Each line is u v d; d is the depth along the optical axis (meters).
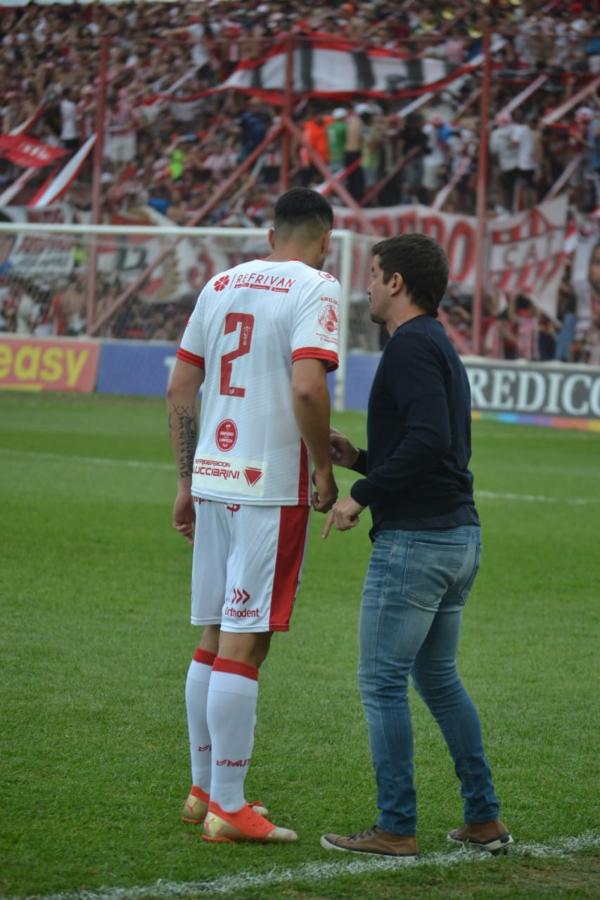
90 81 96.00
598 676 22.02
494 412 77.06
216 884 12.59
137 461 50.97
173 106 92.81
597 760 17.44
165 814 14.71
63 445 55.59
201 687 14.56
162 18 98.31
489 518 40.22
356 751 17.41
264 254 88.50
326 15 93.94
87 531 34.31
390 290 13.79
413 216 86.31
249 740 14.06
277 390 14.10
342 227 86.56
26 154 96.50
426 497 13.58
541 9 90.31
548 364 76.81
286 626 14.16
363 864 13.34
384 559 13.63
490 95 85.06
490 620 26.30
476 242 82.19
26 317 90.94
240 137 91.31
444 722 14.23
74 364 85.62
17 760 16.36
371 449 13.77
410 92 84.81
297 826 14.56
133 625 24.30
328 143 87.44
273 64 87.62
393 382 13.35
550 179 84.31
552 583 30.25
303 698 19.98
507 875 13.20
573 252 84.06
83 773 15.98
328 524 13.66
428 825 14.79
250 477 14.09
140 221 93.69
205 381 14.66
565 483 49.72
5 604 25.55
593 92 83.50
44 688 19.78
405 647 13.63
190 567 30.22
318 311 13.90
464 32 90.62
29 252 90.94
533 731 18.77
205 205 90.06
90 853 13.29
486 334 85.00
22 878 12.46
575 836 14.45
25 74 97.81
